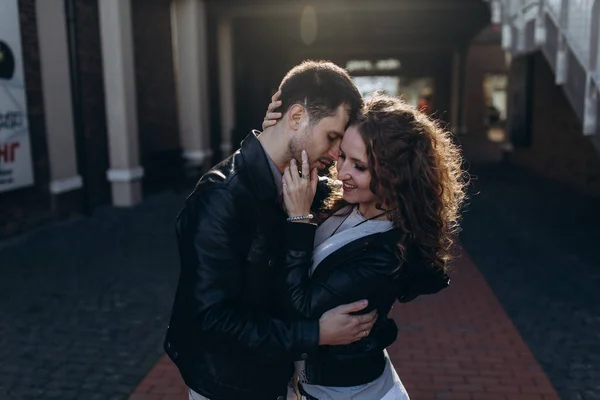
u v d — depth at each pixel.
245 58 17.95
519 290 5.20
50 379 3.54
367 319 1.53
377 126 1.48
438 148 1.56
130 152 9.54
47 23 7.70
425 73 26.88
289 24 17.05
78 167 8.56
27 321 4.47
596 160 10.05
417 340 4.12
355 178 1.54
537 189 11.12
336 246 1.56
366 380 1.65
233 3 14.17
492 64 27.02
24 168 7.21
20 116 7.09
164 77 11.76
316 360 1.62
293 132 1.52
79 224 8.03
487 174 13.55
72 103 8.38
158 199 10.23
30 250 6.59
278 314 1.56
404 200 1.51
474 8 14.25
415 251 1.59
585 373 3.60
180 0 12.00
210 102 14.66
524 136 14.39
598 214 8.58
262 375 1.58
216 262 1.46
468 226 7.85
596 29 5.20
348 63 28.45
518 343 4.05
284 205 1.60
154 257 6.32
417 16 15.58
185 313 1.50
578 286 5.29
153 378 3.56
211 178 1.54
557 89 12.15
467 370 3.65
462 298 5.00
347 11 15.10
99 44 9.23
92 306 4.81
